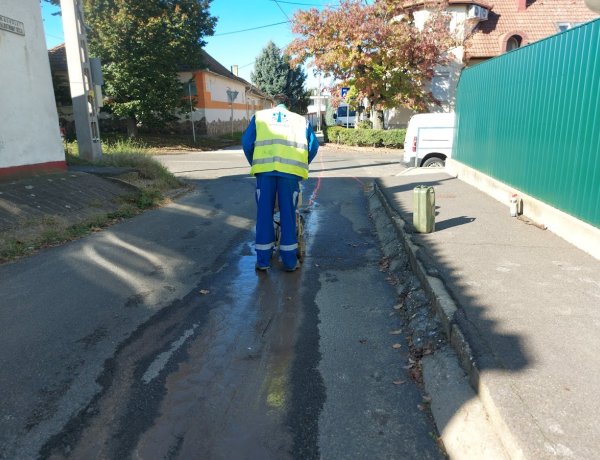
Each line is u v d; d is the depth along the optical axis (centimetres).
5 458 264
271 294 511
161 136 2831
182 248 673
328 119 5034
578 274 481
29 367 354
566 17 2734
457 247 579
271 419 303
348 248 692
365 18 2238
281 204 566
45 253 624
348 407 315
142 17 2239
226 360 374
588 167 554
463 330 358
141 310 461
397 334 420
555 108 638
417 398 326
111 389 331
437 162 1484
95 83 1278
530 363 313
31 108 915
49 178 899
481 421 279
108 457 267
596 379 295
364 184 1324
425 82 2564
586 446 238
